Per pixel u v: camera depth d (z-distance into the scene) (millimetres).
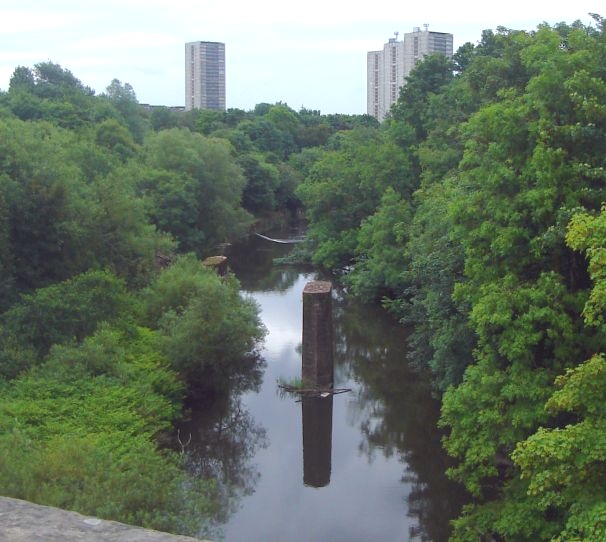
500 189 17859
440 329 24188
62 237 31016
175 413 26109
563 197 16609
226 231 66250
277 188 90750
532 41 20547
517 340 16000
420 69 55250
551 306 16125
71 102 85312
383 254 39875
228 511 21906
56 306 25734
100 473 14297
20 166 30922
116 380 23641
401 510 22047
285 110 118750
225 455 26375
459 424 17531
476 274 18406
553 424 16250
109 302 28047
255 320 32750
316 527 21000
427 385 32938
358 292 42438
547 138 16844
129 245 35812
